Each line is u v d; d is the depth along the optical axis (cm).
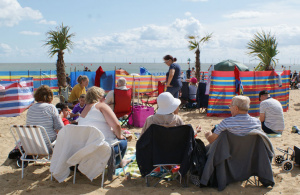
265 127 555
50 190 328
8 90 791
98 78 1095
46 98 394
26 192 325
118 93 612
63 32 1196
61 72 1226
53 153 342
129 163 430
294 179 363
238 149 334
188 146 328
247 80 808
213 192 327
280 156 413
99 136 325
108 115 363
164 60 704
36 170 398
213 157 330
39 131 349
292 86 2017
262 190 333
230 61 1484
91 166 340
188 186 348
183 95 939
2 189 334
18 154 419
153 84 1295
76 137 338
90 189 334
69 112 637
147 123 355
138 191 331
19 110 812
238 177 339
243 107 331
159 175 379
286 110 894
